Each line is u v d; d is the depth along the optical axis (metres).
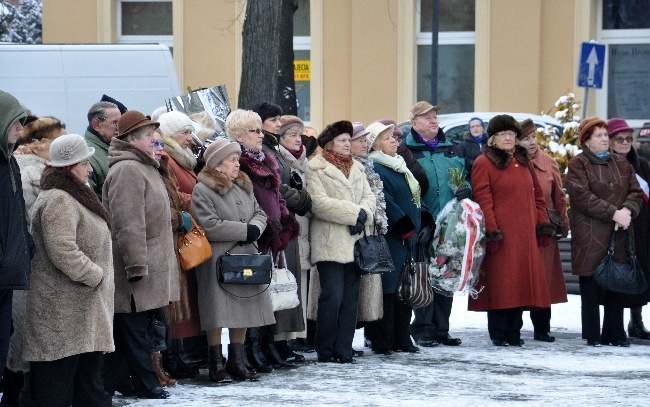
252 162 16.38
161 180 14.78
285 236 16.50
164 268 14.53
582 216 19.89
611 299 19.98
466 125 29.02
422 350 19.20
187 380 16.20
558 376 16.64
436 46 31.69
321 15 36.38
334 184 17.56
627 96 36.00
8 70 23.00
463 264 19.36
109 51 23.48
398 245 18.44
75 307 13.16
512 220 19.73
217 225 15.53
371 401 14.44
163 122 16.36
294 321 17.23
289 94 24.77
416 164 19.31
